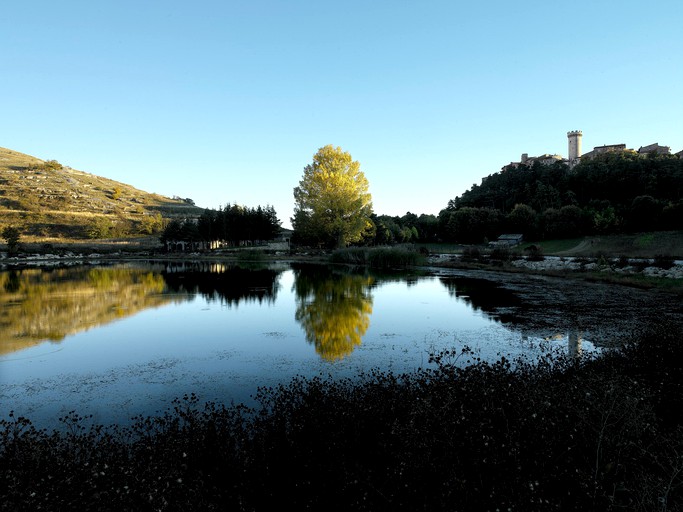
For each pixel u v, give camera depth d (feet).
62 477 12.60
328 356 33.35
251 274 107.55
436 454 13.64
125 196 401.29
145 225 293.64
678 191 224.74
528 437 13.92
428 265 134.92
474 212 243.40
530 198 273.13
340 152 172.65
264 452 15.33
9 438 17.83
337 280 91.76
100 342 39.04
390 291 72.43
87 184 398.62
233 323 46.96
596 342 35.40
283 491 13.85
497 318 47.01
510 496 11.81
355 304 59.06
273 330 43.29
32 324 46.75
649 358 24.34
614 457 13.37
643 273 82.74
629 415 14.08
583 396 15.62
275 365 31.30
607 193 255.70
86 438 16.35
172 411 23.08
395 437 14.64
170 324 46.68
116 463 13.52
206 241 234.99
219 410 22.52
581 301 57.36
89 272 113.91
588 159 313.53
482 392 16.02
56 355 34.88
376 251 138.92
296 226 180.65
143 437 17.31
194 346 37.35
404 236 249.96
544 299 59.98
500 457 13.03
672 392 19.07
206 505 12.27
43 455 14.33
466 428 14.02
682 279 72.59
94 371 30.63
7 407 24.23
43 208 291.79
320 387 20.40
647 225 189.16
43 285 82.23
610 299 58.49
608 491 12.35
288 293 70.74
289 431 16.67
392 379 20.62
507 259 126.52
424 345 36.06
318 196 169.99
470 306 55.52
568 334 38.65
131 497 11.44
